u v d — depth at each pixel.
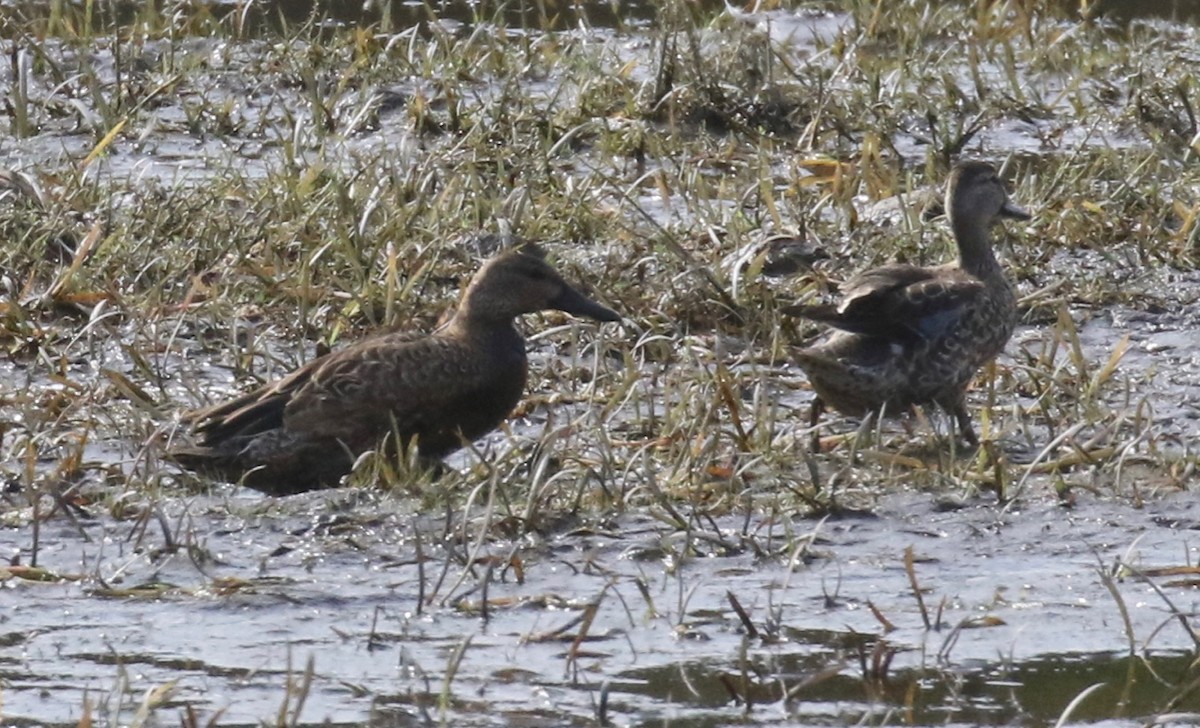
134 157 18.09
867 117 19.20
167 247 14.87
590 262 14.90
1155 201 16.42
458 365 11.29
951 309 12.10
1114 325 14.23
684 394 11.90
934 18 22.91
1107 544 10.17
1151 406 12.10
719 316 13.98
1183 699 8.21
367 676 8.41
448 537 9.92
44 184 16.27
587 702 8.16
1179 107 19.25
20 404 12.10
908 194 16.03
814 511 10.52
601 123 18.66
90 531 10.18
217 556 9.83
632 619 9.09
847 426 12.28
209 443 11.05
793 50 21.75
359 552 9.89
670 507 10.12
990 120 19.47
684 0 20.94
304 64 20.41
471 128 18.27
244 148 18.50
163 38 22.22
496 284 11.46
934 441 11.64
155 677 8.34
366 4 24.33
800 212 15.62
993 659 8.69
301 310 13.68
